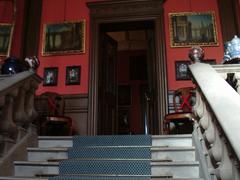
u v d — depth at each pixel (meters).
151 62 7.39
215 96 2.14
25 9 7.44
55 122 5.56
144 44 11.62
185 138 3.69
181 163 3.05
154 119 6.70
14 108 3.56
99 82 6.89
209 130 2.42
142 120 10.84
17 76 3.62
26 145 3.58
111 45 7.86
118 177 2.91
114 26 7.30
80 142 3.80
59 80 6.84
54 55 7.04
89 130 6.42
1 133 3.27
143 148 3.44
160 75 6.55
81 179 2.84
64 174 3.18
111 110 7.39
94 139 3.78
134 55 11.67
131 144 3.71
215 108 1.93
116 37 11.30
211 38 6.65
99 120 6.65
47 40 7.17
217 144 2.14
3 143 3.21
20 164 3.26
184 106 5.70
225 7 6.83
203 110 2.73
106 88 7.25
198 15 6.87
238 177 1.61
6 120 3.26
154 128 6.66
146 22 7.10
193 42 6.67
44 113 6.24
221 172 1.86
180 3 7.00
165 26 6.90
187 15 6.89
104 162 3.17
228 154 1.80
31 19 7.37
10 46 7.04
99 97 6.80
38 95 6.54
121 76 11.47
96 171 3.16
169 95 6.41
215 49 6.57
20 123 3.62
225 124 1.69
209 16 6.84
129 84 11.37
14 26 7.20
